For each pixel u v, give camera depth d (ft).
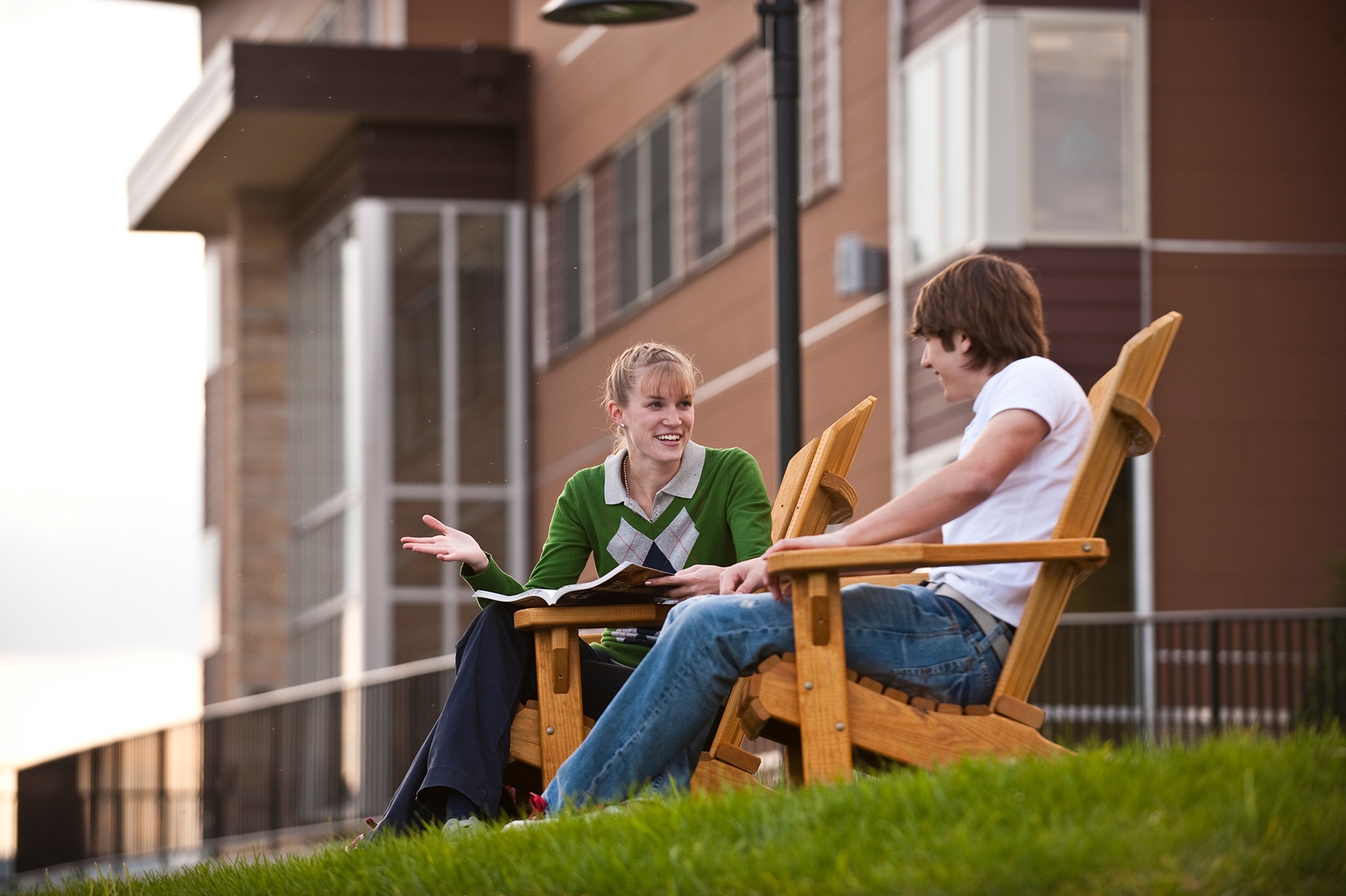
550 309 92.99
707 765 19.85
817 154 71.41
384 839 19.72
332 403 97.14
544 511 92.63
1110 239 62.08
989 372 19.61
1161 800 15.40
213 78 92.84
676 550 22.70
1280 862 14.38
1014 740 18.12
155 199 102.12
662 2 41.16
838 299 69.46
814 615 18.03
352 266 94.22
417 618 92.38
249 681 101.24
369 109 91.56
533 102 94.07
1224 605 61.62
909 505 18.25
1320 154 62.95
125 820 86.07
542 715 20.57
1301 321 62.64
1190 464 61.98
